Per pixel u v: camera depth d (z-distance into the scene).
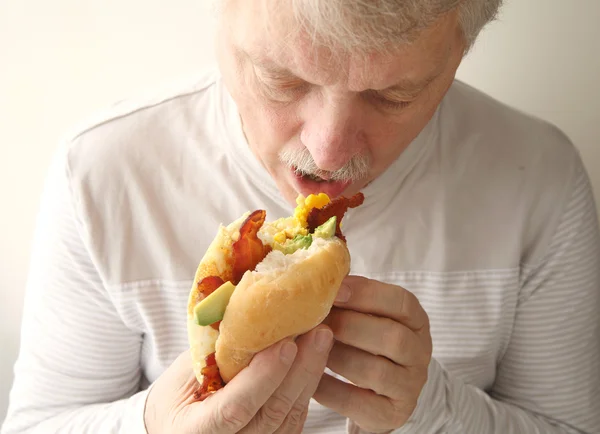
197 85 0.66
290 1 0.38
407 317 0.48
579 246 0.65
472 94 0.67
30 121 0.83
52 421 0.63
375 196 0.61
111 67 0.80
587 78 0.74
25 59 0.80
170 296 0.64
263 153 0.50
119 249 0.63
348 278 0.47
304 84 0.44
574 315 0.66
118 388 0.68
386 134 0.47
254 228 0.42
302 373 0.43
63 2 0.78
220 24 0.46
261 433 0.45
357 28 0.37
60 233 0.63
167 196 0.63
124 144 0.63
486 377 0.69
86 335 0.65
